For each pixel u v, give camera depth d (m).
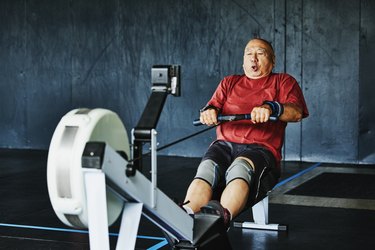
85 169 2.05
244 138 3.32
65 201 2.13
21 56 8.37
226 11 7.40
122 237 2.26
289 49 7.21
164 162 7.21
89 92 8.07
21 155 7.84
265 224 4.10
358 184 5.80
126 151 2.37
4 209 4.81
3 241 3.85
